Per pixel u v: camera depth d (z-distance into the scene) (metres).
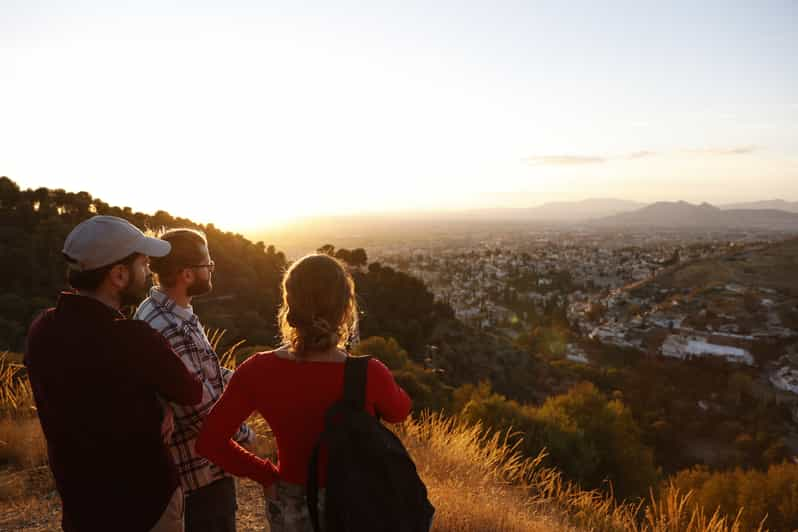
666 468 35.91
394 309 52.81
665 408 48.38
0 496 3.10
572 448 11.44
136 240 1.47
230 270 48.50
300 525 1.43
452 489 3.81
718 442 42.09
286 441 1.41
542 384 47.84
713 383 61.56
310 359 1.39
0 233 36.38
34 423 4.25
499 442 10.18
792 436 44.44
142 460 1.42
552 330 99.06
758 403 53.53
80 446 1.35
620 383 53.19
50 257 35.38
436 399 15.14
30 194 46.53
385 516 1.26
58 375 1.34
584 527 4.64
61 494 1.42
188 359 1.80
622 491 12.05
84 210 47.53
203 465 1.83
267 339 33.22
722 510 11.31
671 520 4.71
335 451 1.28
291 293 1.38
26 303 29.09
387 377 1.44
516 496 4.75
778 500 10.88
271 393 1.38
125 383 1.36
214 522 1.86
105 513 1.38
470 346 50.84
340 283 1.41
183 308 1.87
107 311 1.41
